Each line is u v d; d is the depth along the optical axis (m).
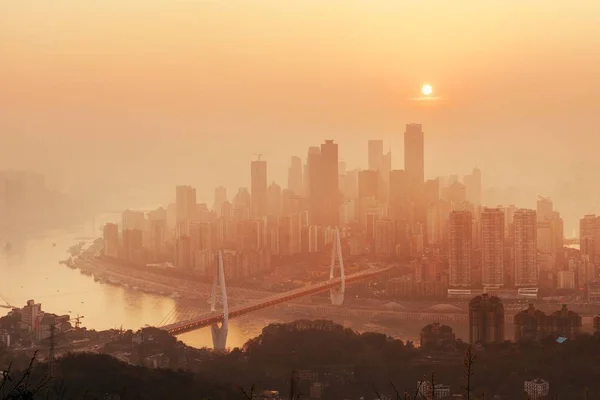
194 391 70.94
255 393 72.38
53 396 53.78
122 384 69.12
